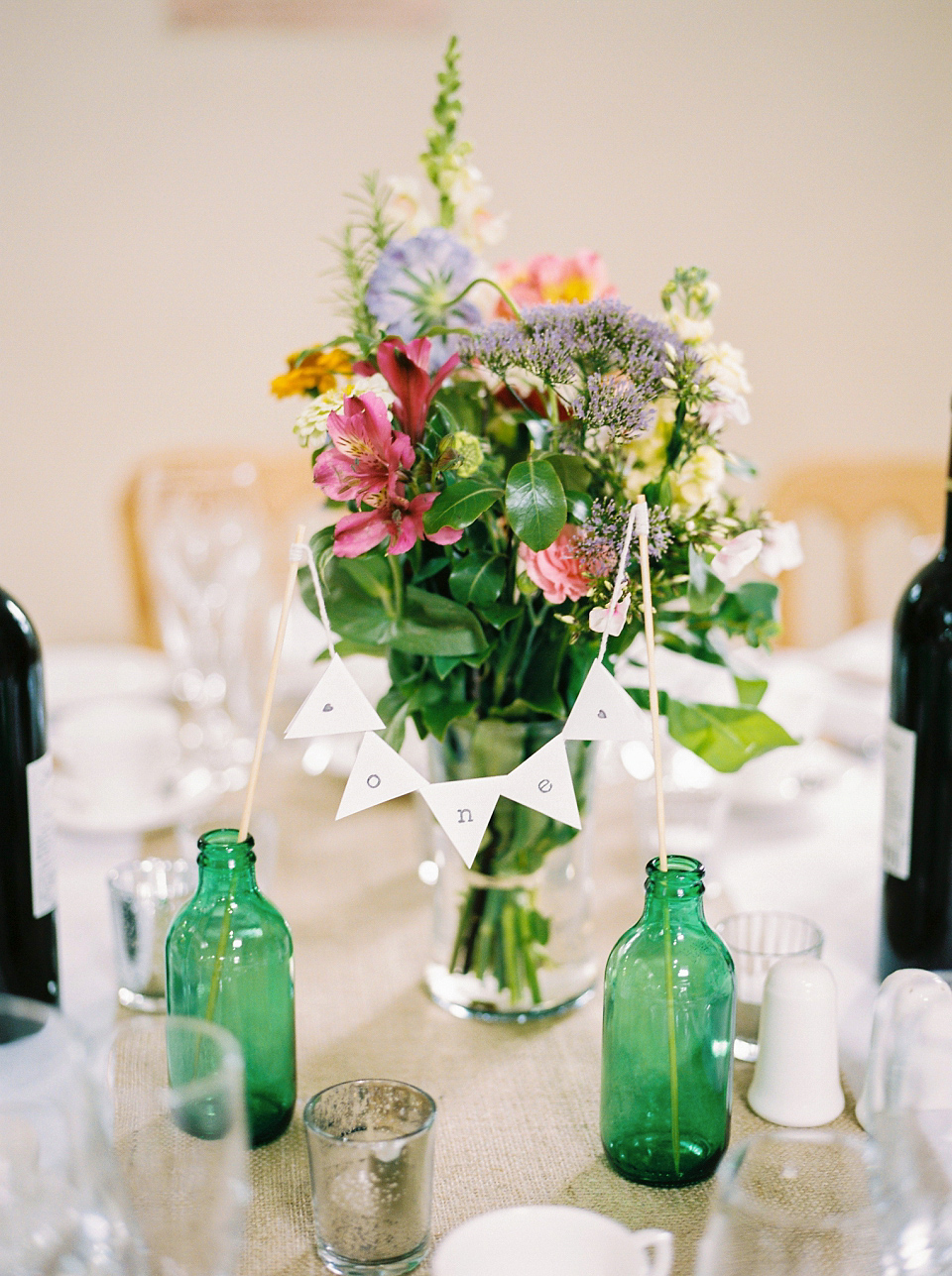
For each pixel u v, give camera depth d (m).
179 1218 0.54
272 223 2.53
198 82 2.47
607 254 2.63
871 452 2.77
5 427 2.55
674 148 2.60
